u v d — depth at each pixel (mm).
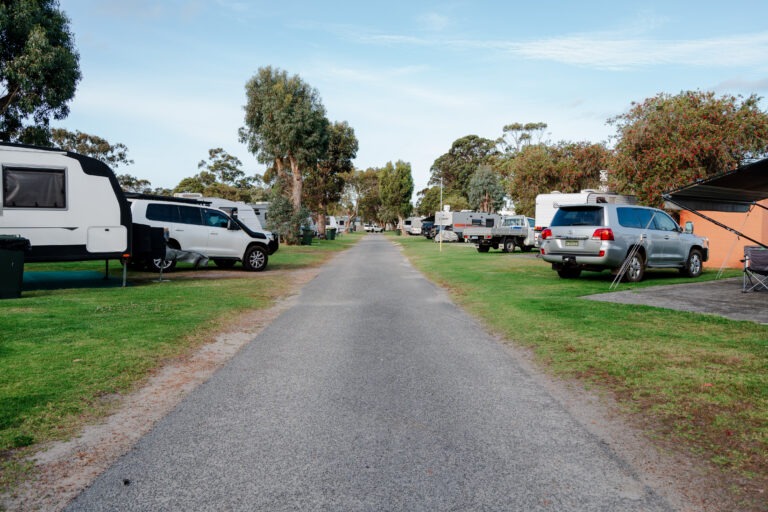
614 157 19484
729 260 16328
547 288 11398
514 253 26750
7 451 3344
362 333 7191
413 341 6676
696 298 9625
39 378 4777
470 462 3203
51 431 3676
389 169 81000
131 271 15711
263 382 4895
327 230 54688
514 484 2924
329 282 13844
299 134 35719
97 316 7793
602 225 11977
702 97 18188
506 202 67188
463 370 5301
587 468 3113
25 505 2699
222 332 7211
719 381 4555
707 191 10789
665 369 4977
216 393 4570
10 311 8016
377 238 61938
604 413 4023
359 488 2883
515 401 4348
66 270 15203
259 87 37562
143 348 5965
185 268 17453
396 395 4508
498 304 9312
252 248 16781
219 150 75812
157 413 4078
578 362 5414
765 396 4168
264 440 3545
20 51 20047
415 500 2752
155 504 2719
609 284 12094
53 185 10945
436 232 44656
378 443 3494
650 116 18312
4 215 10523
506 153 73000
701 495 2779
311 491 2852
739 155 17469
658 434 3580
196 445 3467
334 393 4562
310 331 7336
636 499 2750
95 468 3135
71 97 21422
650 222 12266
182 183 74062
